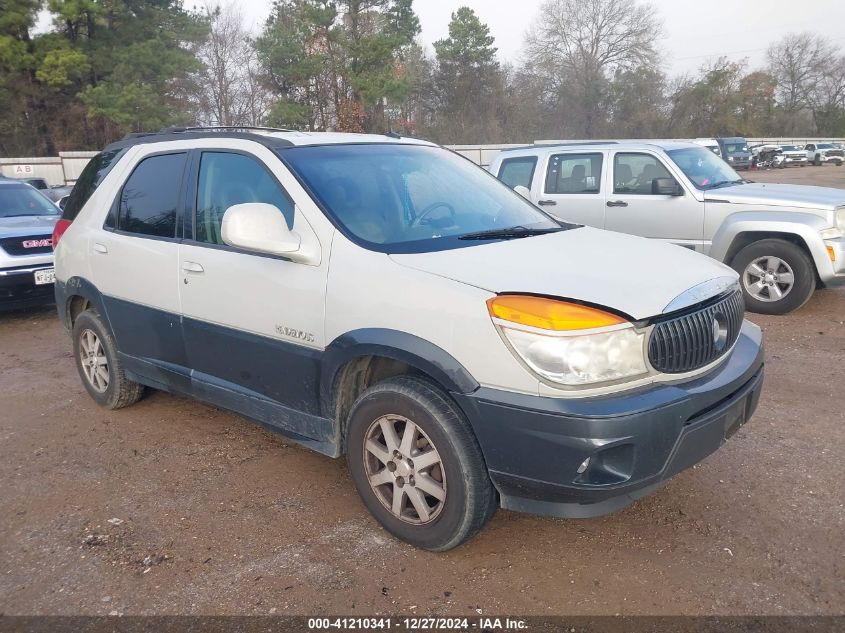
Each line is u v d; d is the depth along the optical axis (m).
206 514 3.63
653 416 2.69
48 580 3.11
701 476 3.88
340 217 3.45
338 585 3.01
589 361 2.68
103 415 5.09
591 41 61.41
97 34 32.34
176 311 4.15
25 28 30.94
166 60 33.00
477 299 2.85
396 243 3.38
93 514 3.67
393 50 37.66
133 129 32.69
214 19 36.16
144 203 4.48
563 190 8.85
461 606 2.86
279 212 3.40
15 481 4.07
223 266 3.80
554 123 60.34
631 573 3.04
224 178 3.98
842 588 2.90
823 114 78.81
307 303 3.39
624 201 8.26
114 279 4.61
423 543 3.18
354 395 3.49
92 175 5.15
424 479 3.11
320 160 3.79
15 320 8.57
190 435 4.68
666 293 2.92
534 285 2.85
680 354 2.89
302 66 35.62
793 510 3.50
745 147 42.81
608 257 3.28
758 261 7.46
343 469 4.12
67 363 6.54
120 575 3.13
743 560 3.11
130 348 4.66
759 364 3.35
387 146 4.25
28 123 34.16
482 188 4.31
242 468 4.16
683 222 7.88
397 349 3.03
